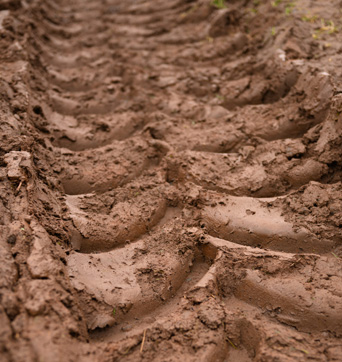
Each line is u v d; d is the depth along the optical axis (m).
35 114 1.89
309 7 2.09
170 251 1.67
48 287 1.55
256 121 1.89
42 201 1.69
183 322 1.58
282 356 1.54
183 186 1.77
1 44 2.03
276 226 1.68
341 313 1.58
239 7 2.30
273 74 1.98
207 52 2.17
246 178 1.77
